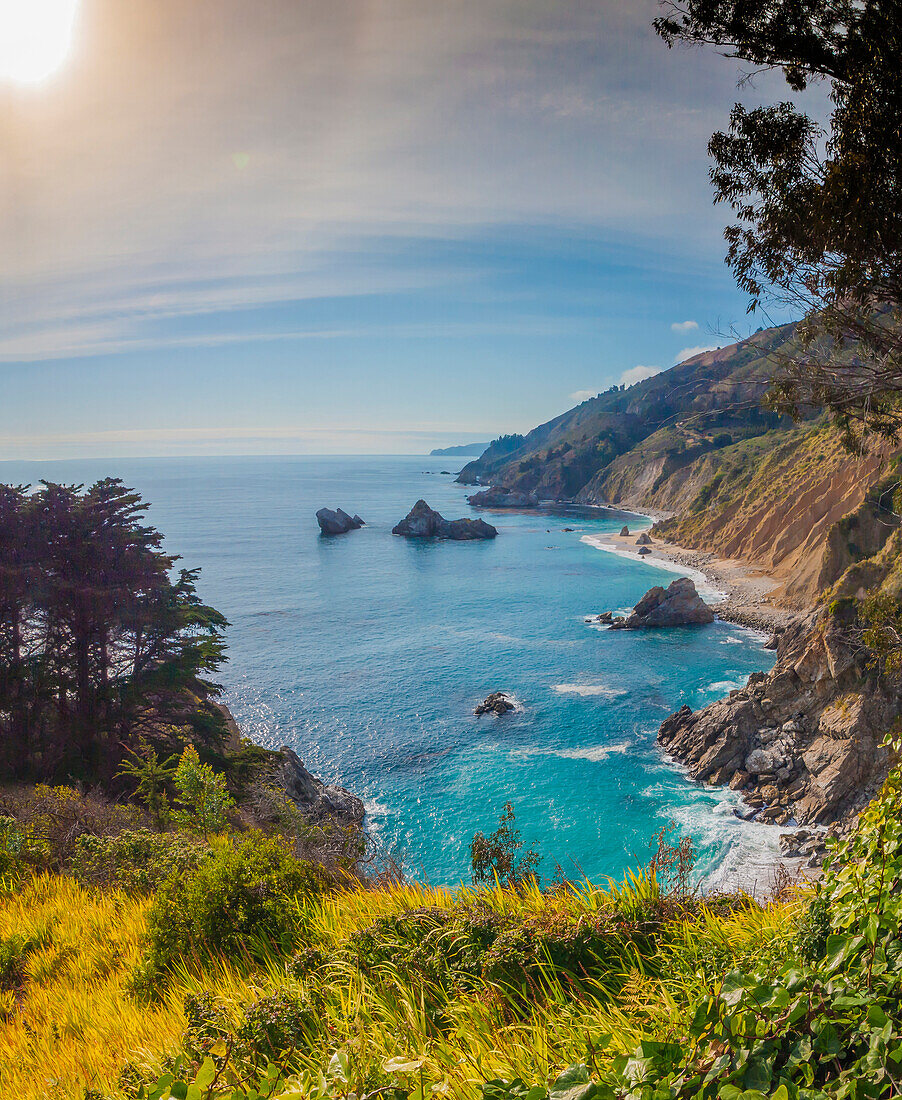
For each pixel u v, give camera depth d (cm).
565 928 679
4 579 3656
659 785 4703
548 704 6328
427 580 13012
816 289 906
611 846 4041
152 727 3941
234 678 7469
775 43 803
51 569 3828
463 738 5694
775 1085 358
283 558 16238
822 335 956
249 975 773
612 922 687
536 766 5119
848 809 4016
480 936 705
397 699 6675
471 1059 479
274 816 2498
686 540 14788
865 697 4291
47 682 3716
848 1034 373
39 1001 919
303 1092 407
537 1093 366
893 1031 351
